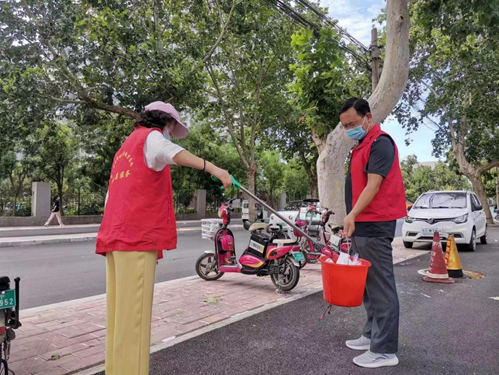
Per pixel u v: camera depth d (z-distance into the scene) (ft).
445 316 15.29
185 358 11.07
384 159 10.34
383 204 10.53
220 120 73.41
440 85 63.98
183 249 37.42
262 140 84.94
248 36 54.44
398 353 11.55
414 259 29.35
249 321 14.34
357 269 9.82
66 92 41.47
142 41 39.68
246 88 67.87
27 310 15.90
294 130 80.33
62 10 35.96
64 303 17.17
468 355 11.41
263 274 19.79
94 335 12.82
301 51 24.64
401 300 17.71
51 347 11.75
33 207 66.39
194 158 7.83
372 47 37.42
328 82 23.86
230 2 49.70
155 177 7.97
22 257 32.73
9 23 35.17
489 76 59.62
